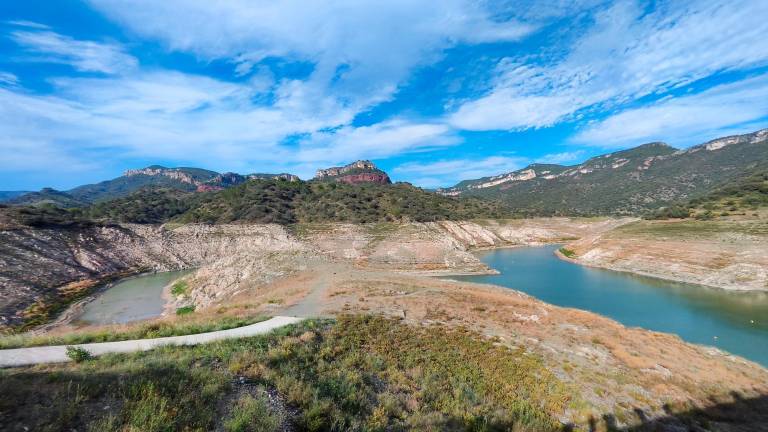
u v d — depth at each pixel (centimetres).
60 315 5306
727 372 2314
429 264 8506
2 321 4725
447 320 2642
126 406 834
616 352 2311
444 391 1467
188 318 2492
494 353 2083
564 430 1421
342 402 1108
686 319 4350
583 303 5238
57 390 867
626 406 1695
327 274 5306
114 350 1367
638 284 6462
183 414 856
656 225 9406
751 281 5709
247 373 1177
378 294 3497
